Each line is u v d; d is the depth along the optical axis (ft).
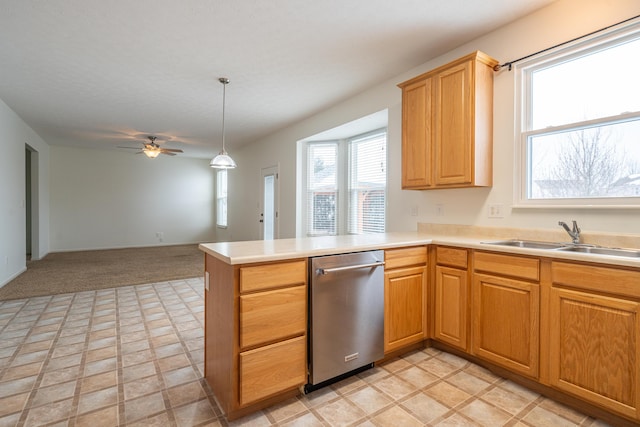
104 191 26.04
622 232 6.46
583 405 5.61
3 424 5.25
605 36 6.67
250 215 22.77
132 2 7.19
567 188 7.37
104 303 11.74
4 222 14.37
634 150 6.47
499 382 6.59
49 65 10.35
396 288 7.42
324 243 7.13
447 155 8.34
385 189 14.08
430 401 5.96
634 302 4.90
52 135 20.59
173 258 21.56
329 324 6.25
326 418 5.48
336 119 14.26
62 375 6.81
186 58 9.91
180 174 29.19
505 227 8.20
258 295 5.44
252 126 18.13
